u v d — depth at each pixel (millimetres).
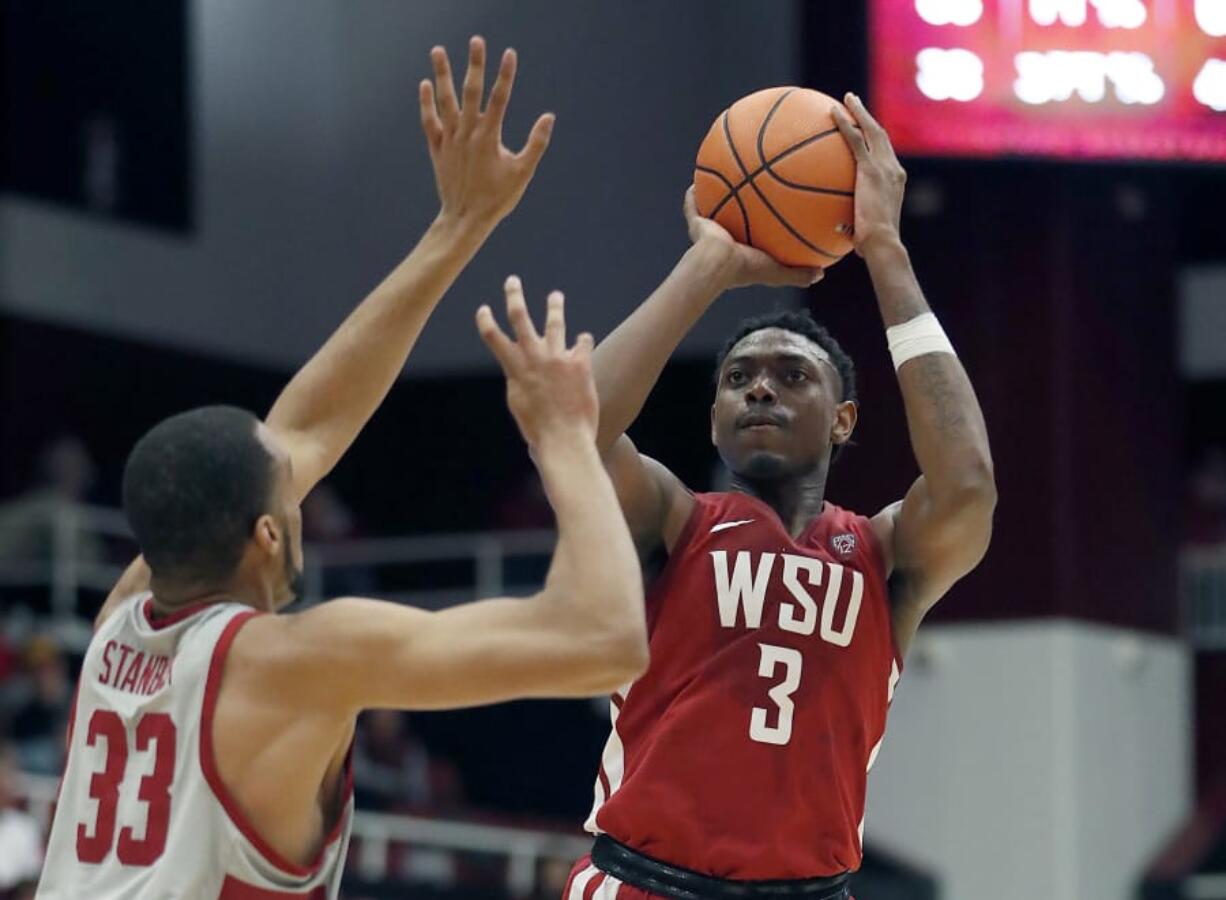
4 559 35188
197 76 41969
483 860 29688
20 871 23516
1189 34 27922
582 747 37344
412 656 6918
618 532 7004
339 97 43000
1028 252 29781
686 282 9391
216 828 7035
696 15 39969
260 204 42844
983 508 9180
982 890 29328
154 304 41312
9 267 39375
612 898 9125
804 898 9133
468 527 43219
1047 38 27656
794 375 9586
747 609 9305
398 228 42531
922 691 30078
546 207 41156
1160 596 31094
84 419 40438
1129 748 30047
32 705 29188
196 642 7203
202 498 7223
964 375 9391
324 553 38656
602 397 9062
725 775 9109
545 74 40969
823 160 9523
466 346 42656
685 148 39938
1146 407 31062
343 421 8578
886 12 27453
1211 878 29594
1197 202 39625
